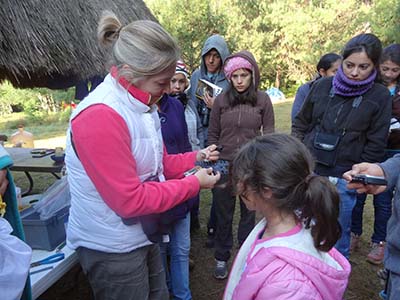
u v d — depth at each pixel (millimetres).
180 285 2105
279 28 16438
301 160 970
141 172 1242
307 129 2332
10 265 1063
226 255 2562
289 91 16984
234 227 3365
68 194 1771
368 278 2559
